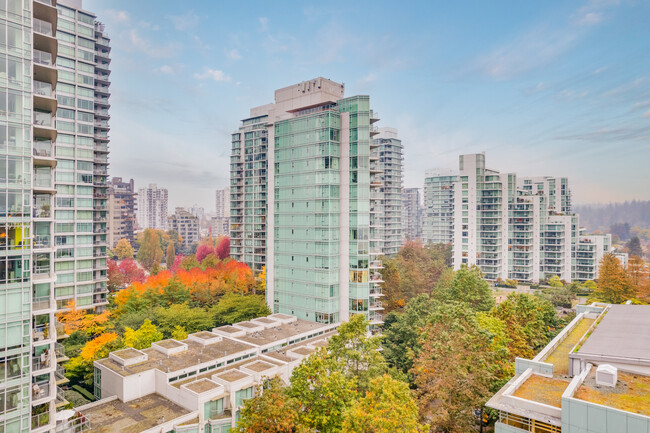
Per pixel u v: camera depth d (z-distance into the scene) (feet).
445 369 129.70
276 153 266.77
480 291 241.14
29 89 109.19
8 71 105.60
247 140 416.05
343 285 241.35
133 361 165.07
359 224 233.96
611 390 91.71
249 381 152.56
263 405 109.91
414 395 139.33
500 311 190.39
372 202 252.01
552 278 425.28
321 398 123.24
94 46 299.38
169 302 279.90
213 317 263.90
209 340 193.16
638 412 81.87
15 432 104.68
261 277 367.66
